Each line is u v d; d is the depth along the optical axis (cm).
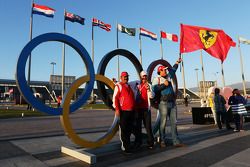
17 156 512
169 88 600
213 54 903
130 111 534
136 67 656
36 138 743
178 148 568
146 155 505
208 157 477
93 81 559
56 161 470
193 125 1084
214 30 917
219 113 929
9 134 838
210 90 1145
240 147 568
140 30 2847
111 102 596
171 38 2923
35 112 2150
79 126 1102
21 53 458
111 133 564
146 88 577
